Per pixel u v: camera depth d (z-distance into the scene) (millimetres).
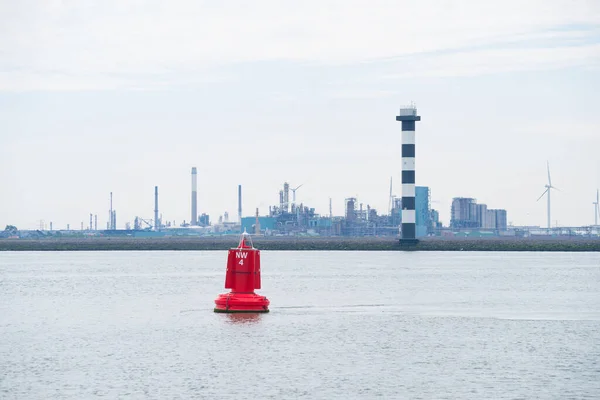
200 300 96062
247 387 48219
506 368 53469
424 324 73625
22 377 50906
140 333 67875
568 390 47719
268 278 140500
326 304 91438
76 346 61562
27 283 129500
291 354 58094
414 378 50594
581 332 69000
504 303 93125
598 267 182375
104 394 46688
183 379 50219
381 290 111875
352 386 48500
